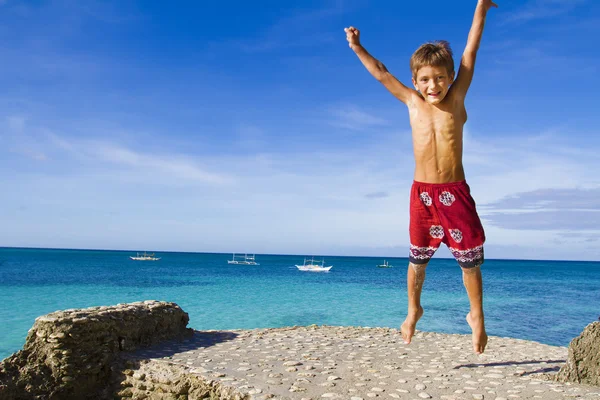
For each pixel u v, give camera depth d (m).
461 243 4.05
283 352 9.66
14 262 85.88
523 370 8.56
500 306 29.42
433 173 4.06
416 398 6.71
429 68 3.91
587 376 7.62
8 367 8.10
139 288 35.66
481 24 4.11
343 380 7.55
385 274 72.81
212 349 9.77
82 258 116.88
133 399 8.02
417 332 13.17
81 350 8.41
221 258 165.38
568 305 30.83
